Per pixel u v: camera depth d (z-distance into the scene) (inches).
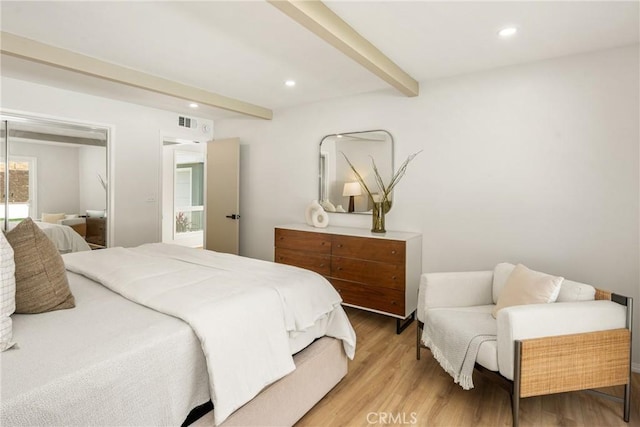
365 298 127.5
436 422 73.5
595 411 77.7
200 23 84.7
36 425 36.7
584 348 71.6
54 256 60.0
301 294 75.2
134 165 165.6
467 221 122.5
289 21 83.6
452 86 123.3
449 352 81.6
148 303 60.5
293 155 168.9
